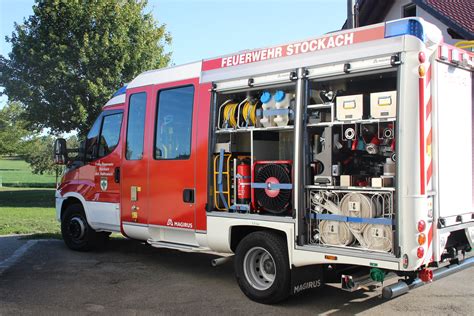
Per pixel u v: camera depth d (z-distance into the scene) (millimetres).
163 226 7082
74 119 18750
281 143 6309
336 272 5688
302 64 5523
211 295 6336
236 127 6316
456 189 5324
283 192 5758
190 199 6684
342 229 5238
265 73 5855
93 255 8914
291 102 5816
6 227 12484
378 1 15359
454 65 5379
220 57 6430
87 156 8812
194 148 6652
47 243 10172
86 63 18750
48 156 33531
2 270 7730
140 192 7512
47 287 6738
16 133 32781
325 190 5375
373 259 4906
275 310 5684
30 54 18797
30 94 18938
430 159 4930
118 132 8188
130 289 6641
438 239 4973
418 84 4766
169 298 6211
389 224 4863
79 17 19047
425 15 13844
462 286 6555
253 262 6066
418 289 6445
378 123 5039
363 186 5121
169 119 7109
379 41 4965
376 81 5367
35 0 19500
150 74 7551
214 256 8859
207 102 6520
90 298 6215
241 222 6051
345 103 5258
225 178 6387
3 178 46594
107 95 18891
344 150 5473
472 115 5707
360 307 5758
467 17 12602
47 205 20297
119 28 19438
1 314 5570
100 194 8398
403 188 4734
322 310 5672
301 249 5449
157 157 7234
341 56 5207
